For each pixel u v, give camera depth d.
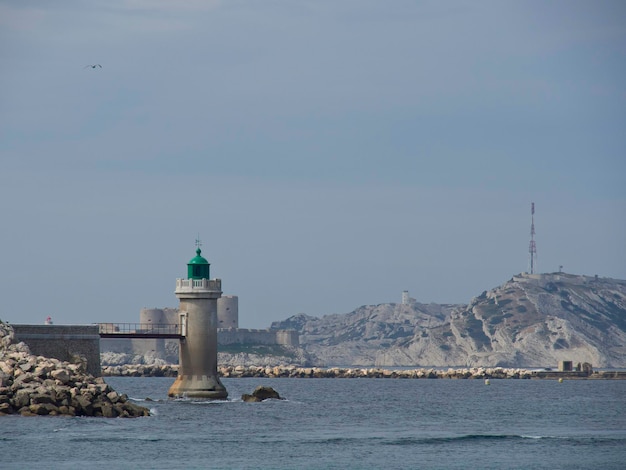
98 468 187.25
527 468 198.00
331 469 192.62
